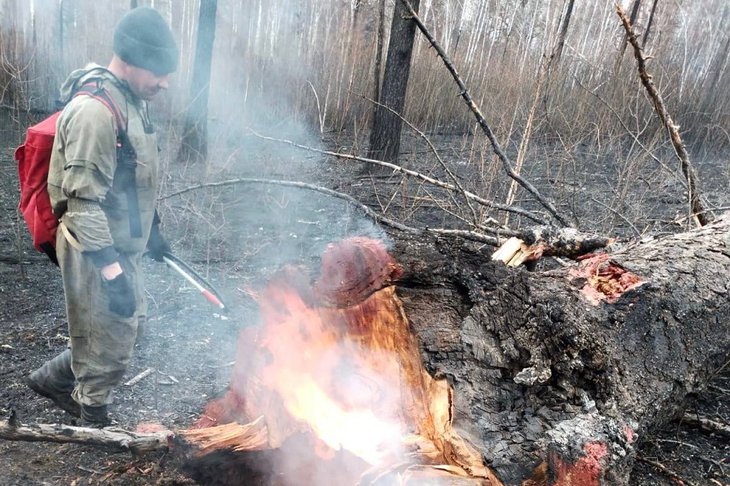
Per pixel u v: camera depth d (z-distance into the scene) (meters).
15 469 2.14
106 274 2.01
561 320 2.01
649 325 2.17
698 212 3.66
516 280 2.15
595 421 1.80
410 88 9.52
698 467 2.46
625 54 8.54
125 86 2.07
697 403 2.89
